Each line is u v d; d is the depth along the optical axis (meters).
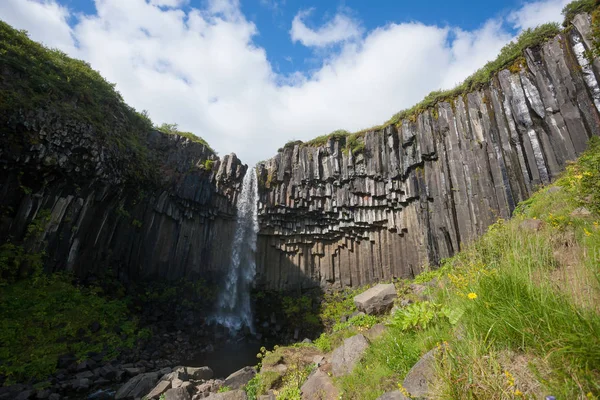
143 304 21.17
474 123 18.33
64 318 15.14
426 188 20.72
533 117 15.50
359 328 9.64
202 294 24.64
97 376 12.21
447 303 5.05
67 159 17.20
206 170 27.58
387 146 24.02
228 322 24.33
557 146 14.23
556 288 3.49
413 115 22.45
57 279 17.03
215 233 27.42
